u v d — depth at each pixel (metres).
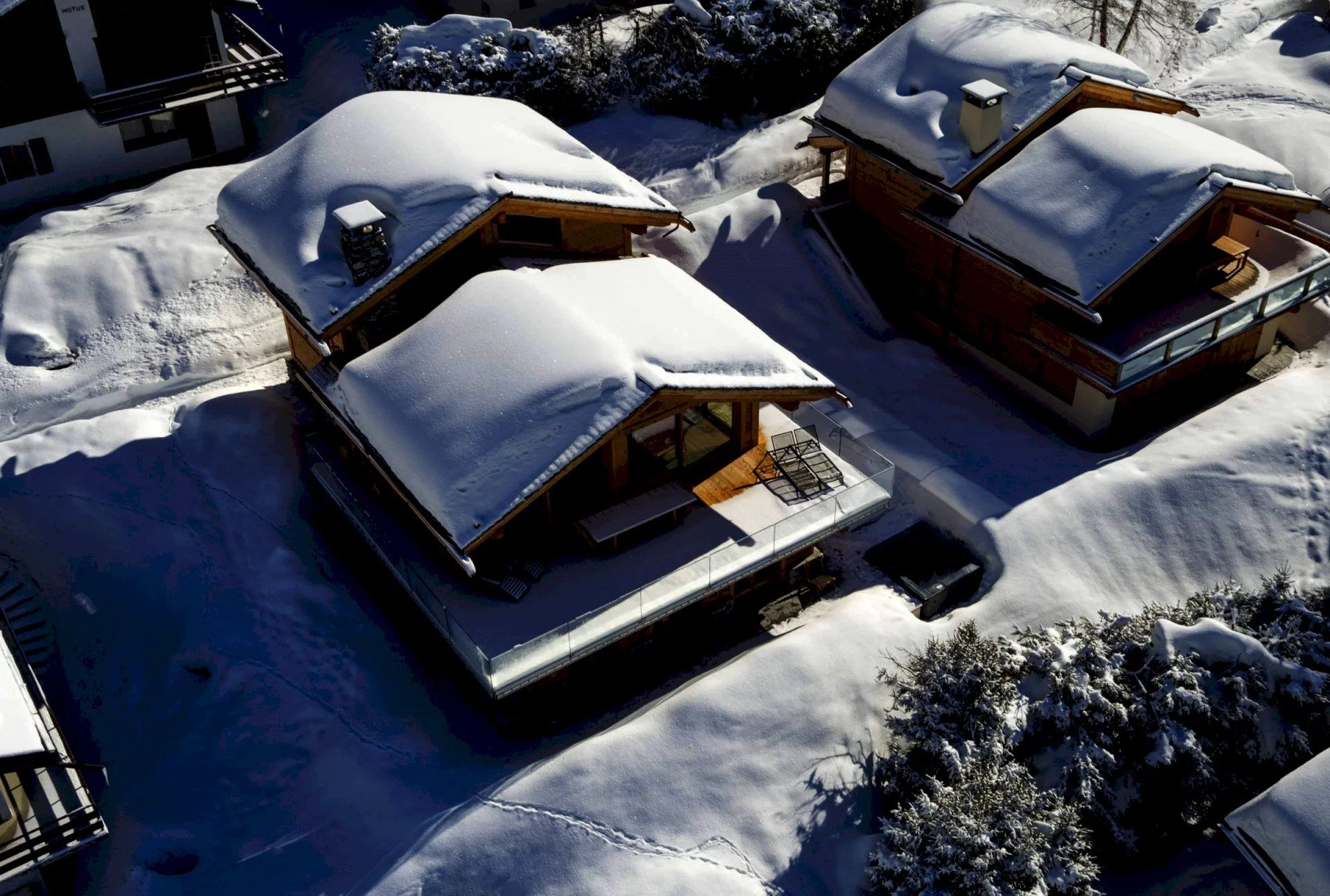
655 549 22.36
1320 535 26.12
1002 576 24.73
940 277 30.38
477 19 35.31
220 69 35.00
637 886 19.58
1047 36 31.11
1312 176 33.81
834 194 33.75
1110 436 28.06
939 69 30.67
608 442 21.53
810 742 21.55
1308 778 19.48
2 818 18.39
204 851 20.34
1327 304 30.44
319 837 20.30
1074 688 21.62
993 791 19.80
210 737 21.78
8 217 34.03
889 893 19.62
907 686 21.55
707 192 34.16
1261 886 21.66
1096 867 19.80
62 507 25.28
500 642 20.77
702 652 23.33
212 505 25.42
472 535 19.75
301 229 24.62
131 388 28.45
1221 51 39.75
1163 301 27.95
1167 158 27.03
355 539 25.08
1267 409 27.75
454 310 22.67
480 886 19.47
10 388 28.50
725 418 23.83
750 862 20.25
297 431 27.30
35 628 23.62
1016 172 28.12
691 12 36.59
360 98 27.45
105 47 34.16
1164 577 25.31
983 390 29.44
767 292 31.52
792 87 37.19
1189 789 21.83
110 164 35.19
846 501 23.20
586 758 20.52
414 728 21.84
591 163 26.80
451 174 24.53
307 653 22.88
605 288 23.56
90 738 22.12
